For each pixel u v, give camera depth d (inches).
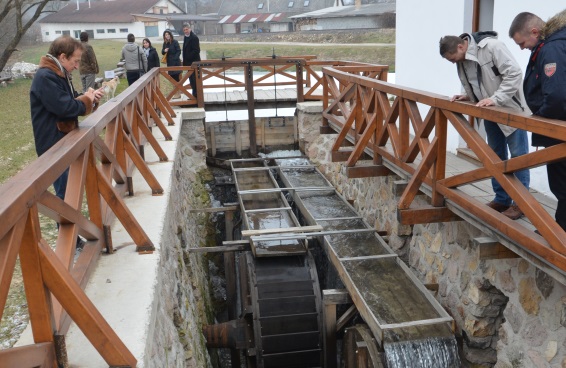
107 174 148.5
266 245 296.0
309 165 378.3
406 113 177.5
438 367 180.1
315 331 270.2
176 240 199.6
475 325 173.0
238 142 403.5
